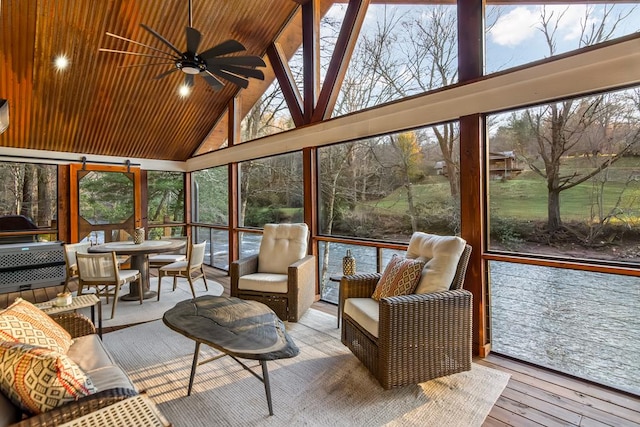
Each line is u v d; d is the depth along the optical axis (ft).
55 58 14.07
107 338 10.16
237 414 6.48
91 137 18.83
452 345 7.39
